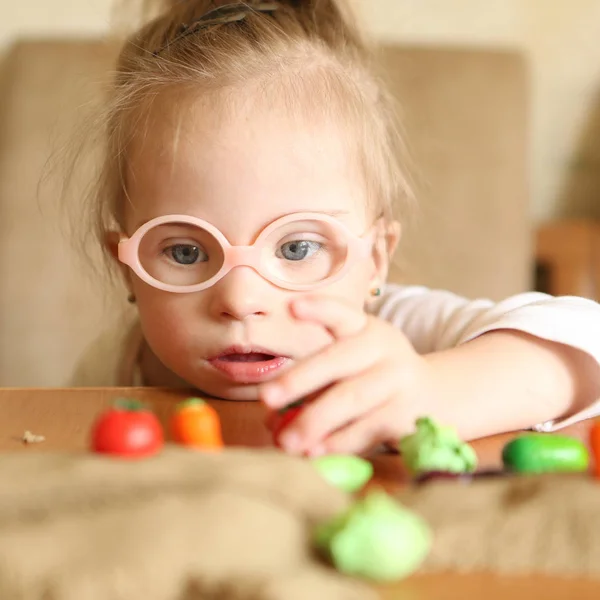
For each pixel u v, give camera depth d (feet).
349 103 2.04
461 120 3.48
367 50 2.42
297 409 1.52
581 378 1.72
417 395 1.56
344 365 1.53
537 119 4.02
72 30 3.87
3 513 1.01
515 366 1.68
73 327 3.26
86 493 1.03
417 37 3.95
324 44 2.19
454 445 1.37
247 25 2.18
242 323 1.86
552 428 1.69
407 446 1.37
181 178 1.91
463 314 2.17
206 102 1.96
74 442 1.50
